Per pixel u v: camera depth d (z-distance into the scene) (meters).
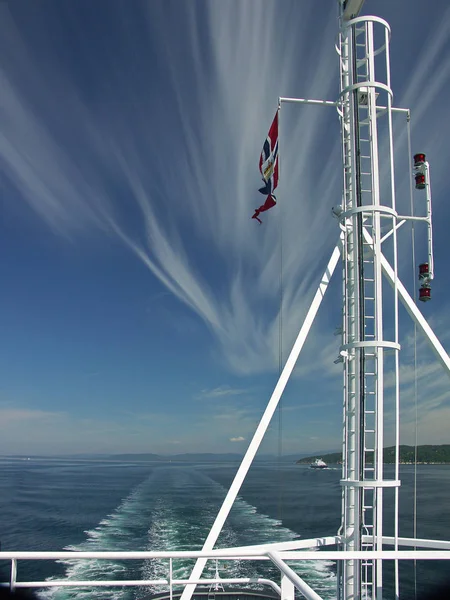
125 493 68.81
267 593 11.11
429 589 24.42
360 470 9.72
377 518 9.57
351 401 10.35
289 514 48.56
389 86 11.09
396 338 10.29
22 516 48.22
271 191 12.96
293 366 10.99
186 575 25.41
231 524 42.41
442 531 40.62
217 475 111.00
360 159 10.77
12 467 164.50
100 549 33.75
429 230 11.54
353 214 10.61
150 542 35.75
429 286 11.54
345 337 10.63
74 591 22.95
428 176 11.59
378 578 9.48
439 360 11.19
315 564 27.48
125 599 21.86
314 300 11.18
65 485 84.50
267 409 10.73
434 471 130.00
